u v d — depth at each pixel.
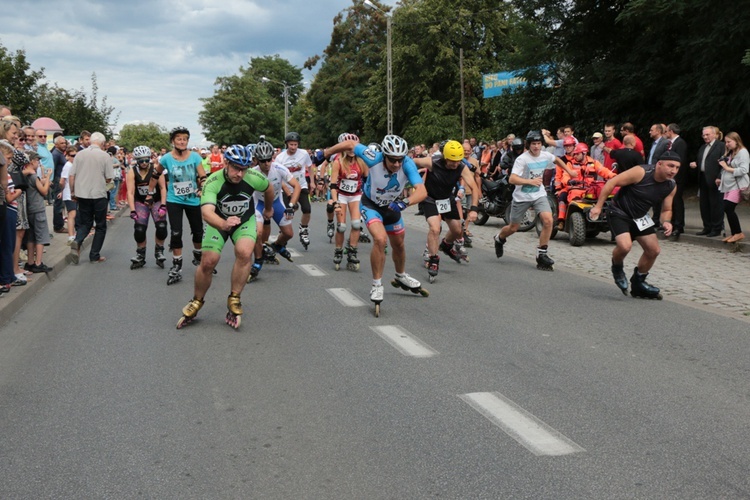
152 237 14.42
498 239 10.68
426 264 9.75
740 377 4.99
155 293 8.27
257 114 84.38
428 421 4.15
